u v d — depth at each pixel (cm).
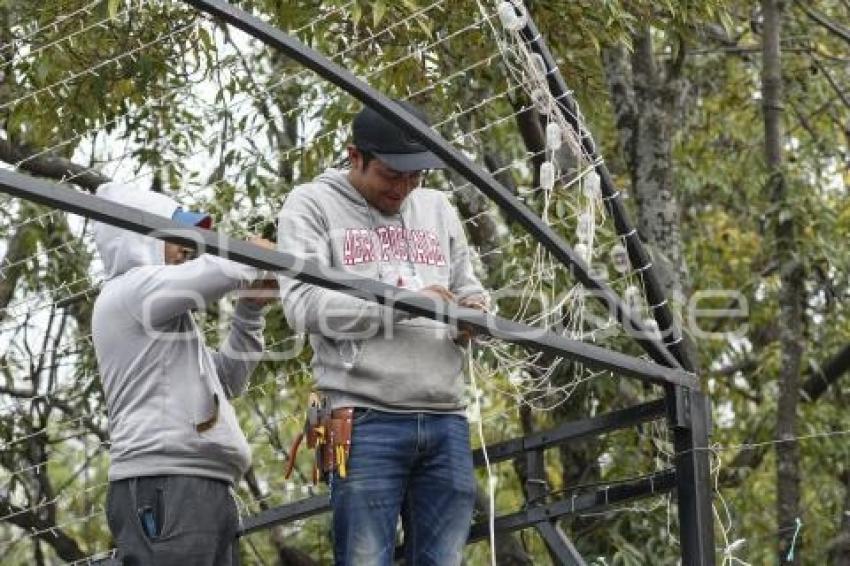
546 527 581
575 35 853
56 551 1032
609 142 1272
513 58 685
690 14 920
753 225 1366
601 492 574
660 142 1059
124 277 513
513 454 591
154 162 906
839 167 1332
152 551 499
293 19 817
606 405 1012
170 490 504
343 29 823
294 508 603
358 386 513
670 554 977
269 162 919
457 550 518
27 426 1023
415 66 809
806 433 1192
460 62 834
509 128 1093
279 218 529
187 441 507
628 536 986
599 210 579
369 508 508
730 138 1376
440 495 518
